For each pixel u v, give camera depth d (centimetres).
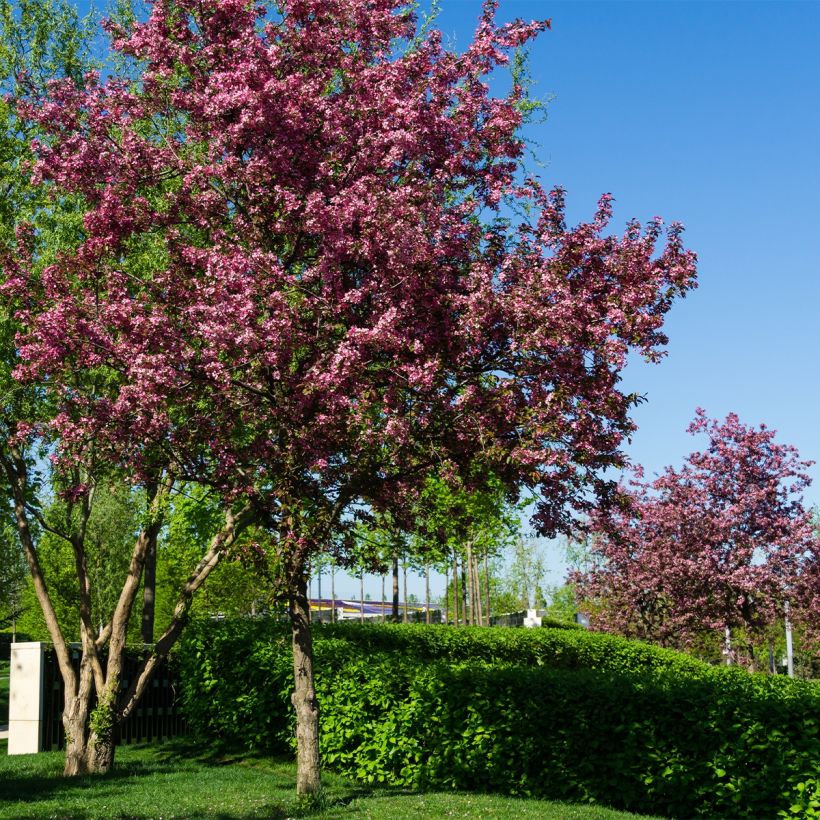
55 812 1027
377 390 1024
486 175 1138
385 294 998
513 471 1031
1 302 1309
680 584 2609
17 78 1152
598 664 2433
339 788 1215
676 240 1027
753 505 2522
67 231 1412
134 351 1012
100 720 1404
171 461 1096
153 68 1134
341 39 1106
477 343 1014
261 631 1739
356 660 1430
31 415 1415
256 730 1598
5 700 3297
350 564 1137
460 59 1114
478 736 1198
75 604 3528
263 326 948
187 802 1092
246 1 1086
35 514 1449
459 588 4191
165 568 3438
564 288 970
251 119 1017
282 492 1018
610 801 1112
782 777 1014
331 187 1043
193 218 1114
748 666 2562
